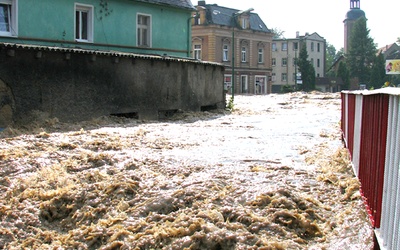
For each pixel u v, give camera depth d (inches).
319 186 317.7
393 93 177.0
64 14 940.6
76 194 297.7
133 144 526.9
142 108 875.4
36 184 331.6
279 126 783.7
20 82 671.1
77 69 748.0
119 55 809.5
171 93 947.3
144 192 295.1
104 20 1028.5
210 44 2674.7
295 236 234.1
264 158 443.2
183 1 1245.1
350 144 395.9
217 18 2716.5
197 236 221.9
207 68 1077.1
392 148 182.9
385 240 188.4
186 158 434.9
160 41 1179.9
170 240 226.7
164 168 376.2
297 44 4072.3
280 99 1727.4
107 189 299.6
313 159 427.8
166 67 928.9
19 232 262.4
